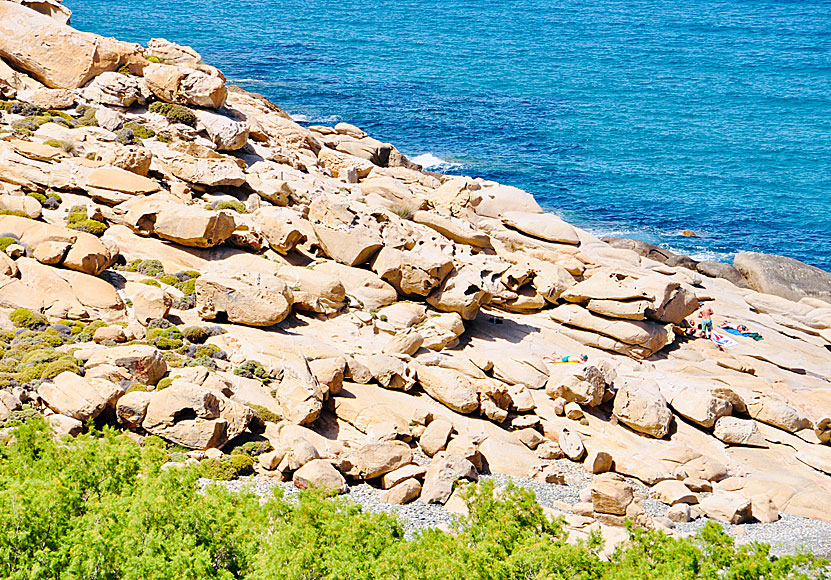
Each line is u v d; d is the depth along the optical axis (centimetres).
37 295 4459
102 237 5178
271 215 5606
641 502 3834
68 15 7600
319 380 4272
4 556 2488
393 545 2755
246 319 4716
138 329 4412
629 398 4716
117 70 7138
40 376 3797
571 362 5153
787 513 4247
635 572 2655
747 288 7506
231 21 19938
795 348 6069
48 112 6469
